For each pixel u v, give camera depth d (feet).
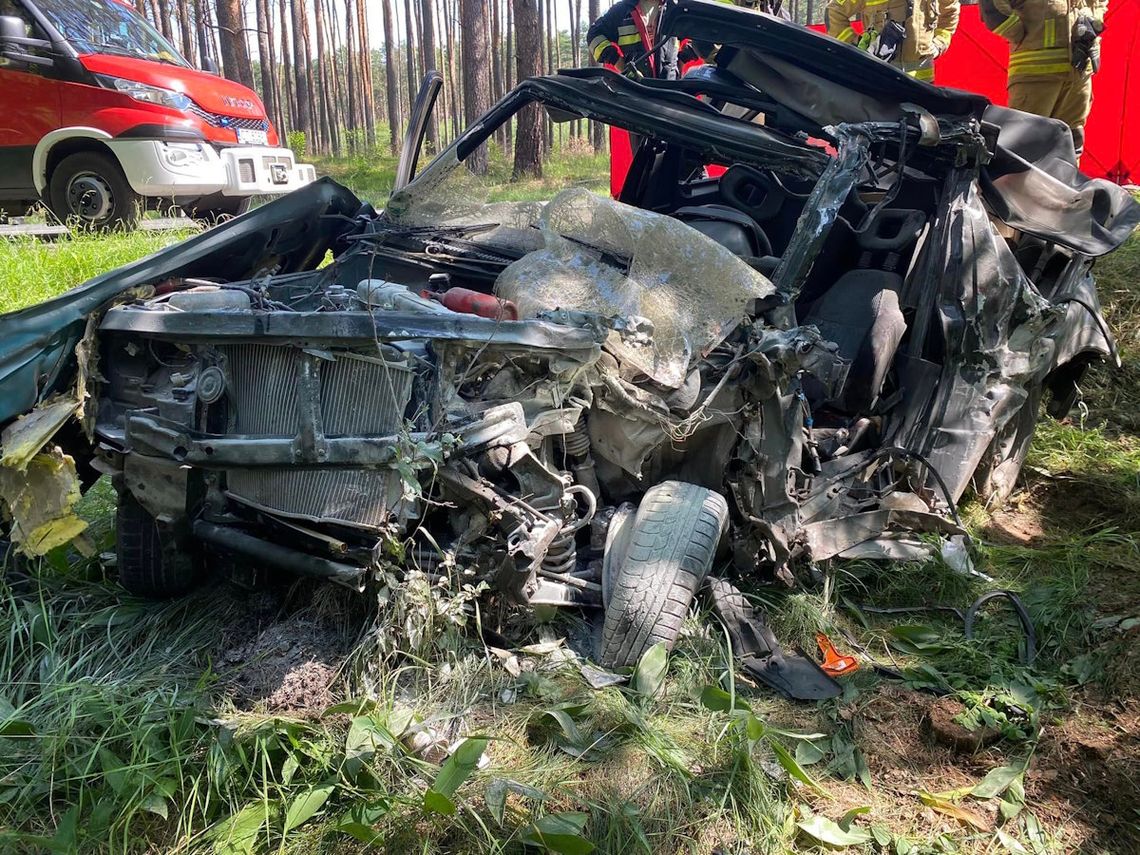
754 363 9.46
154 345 9.43
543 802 7.25
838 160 10.70
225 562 9.91
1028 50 20.15
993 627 10.35
